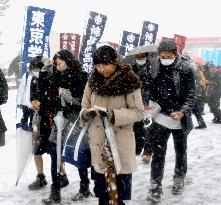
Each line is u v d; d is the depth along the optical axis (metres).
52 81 4.61
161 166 4.87
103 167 3.70
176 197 5.04
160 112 4.88
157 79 4.84
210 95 11.70
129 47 13.52
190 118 4.83
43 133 5.13
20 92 5.25
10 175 6.29
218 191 5.25
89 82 3.68
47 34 8.97
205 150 7.84
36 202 5.03
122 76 3.56
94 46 10.59
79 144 3.95
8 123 11.75
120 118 3.51
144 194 5.23
